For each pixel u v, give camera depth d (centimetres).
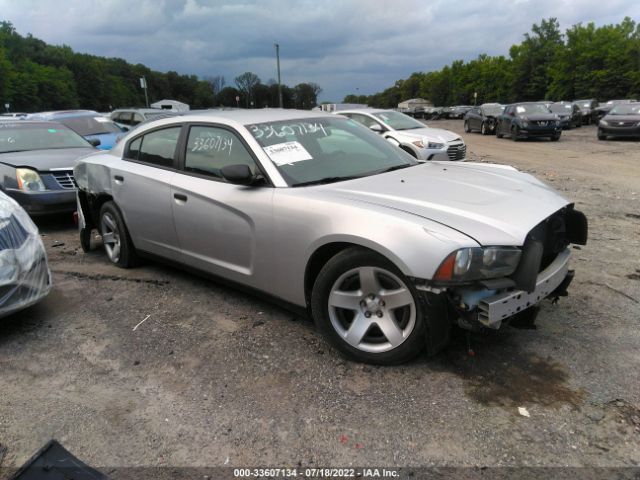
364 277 295
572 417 254
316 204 312
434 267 263
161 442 248
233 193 358
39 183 663
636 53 4747
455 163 431
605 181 968
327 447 241
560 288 327
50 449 244
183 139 416
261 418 263
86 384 300
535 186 355
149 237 448
